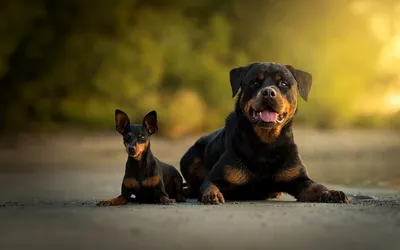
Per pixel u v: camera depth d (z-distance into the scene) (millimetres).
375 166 16719
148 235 4629
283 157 7840
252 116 7664
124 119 7988
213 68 30578
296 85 7973
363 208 6246
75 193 10523
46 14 30531
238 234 4664
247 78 7887
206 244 4301
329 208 6289
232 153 7918
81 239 4484
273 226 5012
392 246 4238
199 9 33594
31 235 4645
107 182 12602
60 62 30391
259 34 33312
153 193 7773
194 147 9320
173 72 30344
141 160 7695
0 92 30000
